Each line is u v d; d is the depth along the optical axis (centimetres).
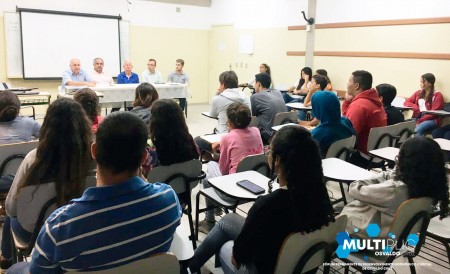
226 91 381
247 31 802
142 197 109
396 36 529
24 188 154
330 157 272
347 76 605
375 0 550
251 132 258
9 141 249
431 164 160
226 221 185
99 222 102
